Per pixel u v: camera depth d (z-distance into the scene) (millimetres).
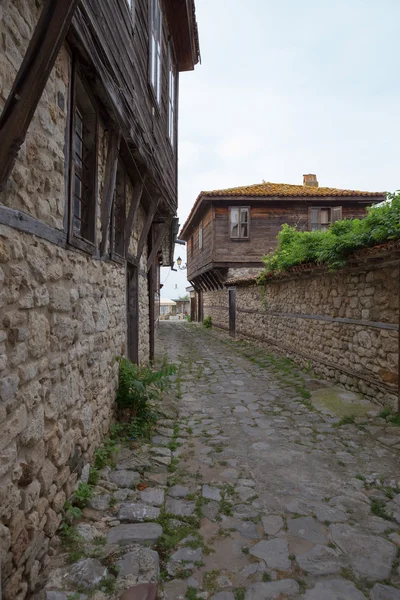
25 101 1718
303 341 8133
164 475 3406
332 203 14938
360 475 3451
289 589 2076
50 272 2391
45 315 2348
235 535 2555
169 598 2008
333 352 6680
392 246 4332
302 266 7211
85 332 3184
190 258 22281
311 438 4375
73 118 2850
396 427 4465
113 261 4355
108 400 4016
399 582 2145
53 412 2418
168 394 6125
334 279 6613
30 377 2068
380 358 5223
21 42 2012
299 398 6059
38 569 2049
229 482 3314
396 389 4859
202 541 2484
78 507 2719
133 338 6473
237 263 15008
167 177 7023
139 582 2059
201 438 4375
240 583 2121
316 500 3025
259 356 10102
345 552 2391
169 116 7285
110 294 4184
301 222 14977
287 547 2434
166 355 9859
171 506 2900
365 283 5605
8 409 1809
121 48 3797
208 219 15875
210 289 20516
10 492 1803
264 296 11055
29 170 2131
